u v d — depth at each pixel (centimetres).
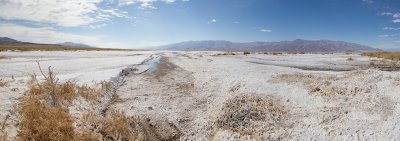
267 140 1138
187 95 1812
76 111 1240
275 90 1681
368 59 4150
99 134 1069
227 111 1366
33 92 1320
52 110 1100
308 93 1571
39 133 920
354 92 1479
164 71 2820
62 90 1426
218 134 1211
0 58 3716
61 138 934
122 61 3806
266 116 1320
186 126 1302
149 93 1817
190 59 4475
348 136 1092
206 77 2331
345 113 1276
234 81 2009
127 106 1506
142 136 1149
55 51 6538
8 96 1225
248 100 1484
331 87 1584
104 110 1398
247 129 1230
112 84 1908
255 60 3972
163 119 1355
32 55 4741
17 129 956
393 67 3023
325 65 3222
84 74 2177
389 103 1285
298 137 1139
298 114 1338
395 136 1037
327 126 1189
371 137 1061
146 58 4675
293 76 1955
